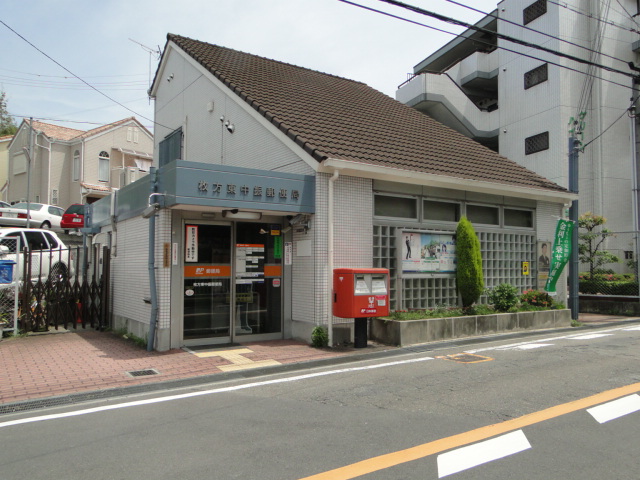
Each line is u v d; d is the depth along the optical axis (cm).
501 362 776
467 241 1098
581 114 1377
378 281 915
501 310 1134
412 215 1098
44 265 1341
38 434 470
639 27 2142
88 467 392
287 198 913
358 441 443
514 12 2262
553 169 2048
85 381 671
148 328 922
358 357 829
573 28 2070
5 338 1001
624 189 2067
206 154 1339
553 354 837
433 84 2333
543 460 398
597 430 466
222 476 373
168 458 408
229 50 1580
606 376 677
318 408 544
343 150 1002
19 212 2041
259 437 455
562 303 1270
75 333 1070
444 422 493
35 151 2828
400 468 384
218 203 841
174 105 1556
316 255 938
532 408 535
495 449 420
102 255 1180
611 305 1494
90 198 2780
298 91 1367
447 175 1086
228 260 955
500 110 2327
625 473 372
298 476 371
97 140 2795
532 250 1345
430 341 966
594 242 1981
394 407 545
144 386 647
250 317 977
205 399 586
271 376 700
